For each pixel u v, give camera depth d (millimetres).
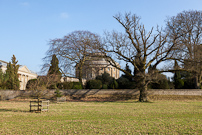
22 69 81875
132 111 23469
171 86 48625
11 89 52031
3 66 70188
